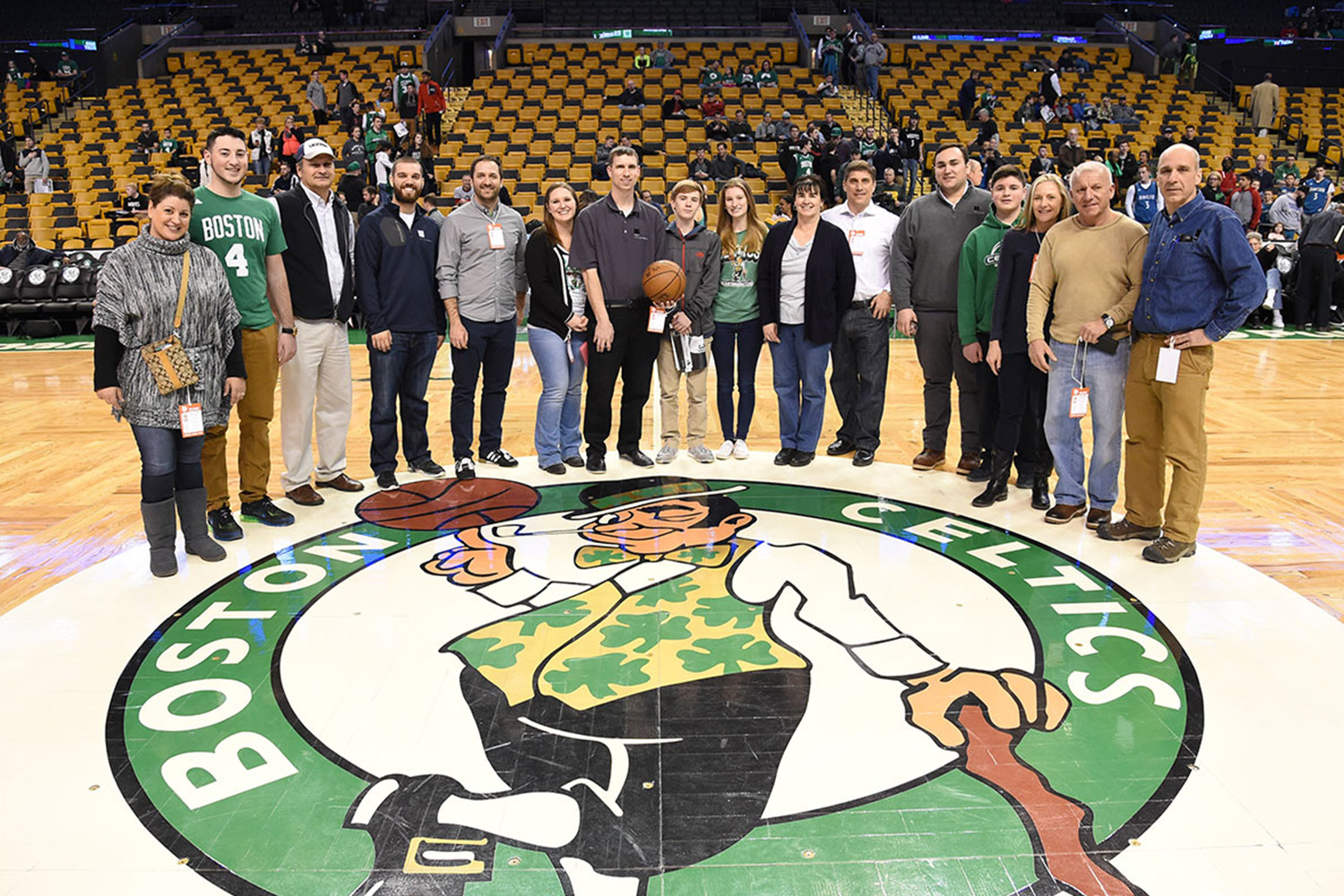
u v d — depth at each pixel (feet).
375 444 14.83
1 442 18.13
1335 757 7.73
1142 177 34.32
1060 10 66.28
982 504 13.88
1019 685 8.85
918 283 14.94
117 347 11.08
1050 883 6.36
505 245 14.96
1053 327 12.74
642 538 12.67
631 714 8.38
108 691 8.90
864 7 64.23
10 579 11.56
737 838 6.79
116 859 6.66
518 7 65.31
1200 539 12.60
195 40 62.95
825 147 40.60
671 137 46.88
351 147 42.73
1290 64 60.08
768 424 19.20
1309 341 29.22
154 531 11.43
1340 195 41.19
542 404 15.48
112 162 47.42
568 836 6.82
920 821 6.97
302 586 11.19
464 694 8.76
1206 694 8.70
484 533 12.90
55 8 67.31
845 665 9.22
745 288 15.55
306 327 13.55
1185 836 6.80
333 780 7.50
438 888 6.32
